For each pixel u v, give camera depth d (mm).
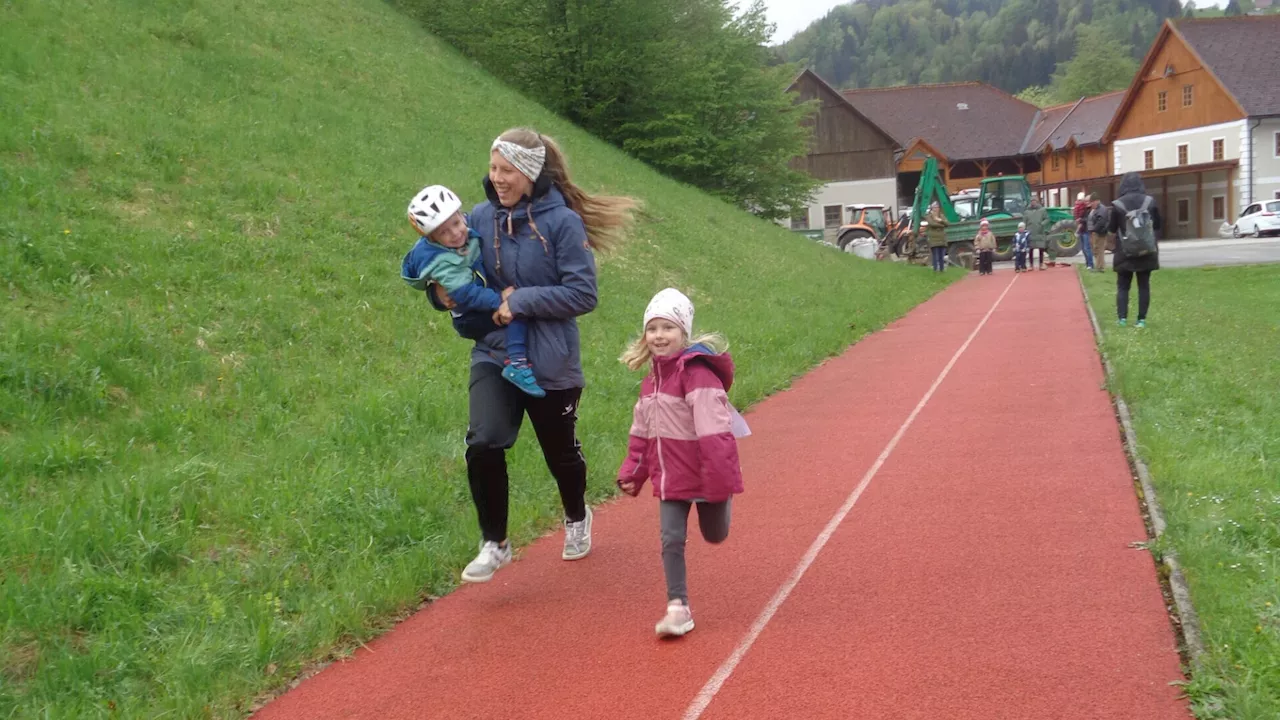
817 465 7559
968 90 78062
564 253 5020
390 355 9695
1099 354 11602
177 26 17438
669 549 4598
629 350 4715
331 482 6352
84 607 4664
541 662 4457
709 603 4988
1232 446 7066
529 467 7105
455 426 7969
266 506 5945
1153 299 18906
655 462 4598
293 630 4727
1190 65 60812
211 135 13523
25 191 9781
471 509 6434
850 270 24688
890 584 5059
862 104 76438
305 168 13938
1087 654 4113
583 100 33625
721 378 4641
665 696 4043
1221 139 59500
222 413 7535
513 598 5254
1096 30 129625
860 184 65188
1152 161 64312
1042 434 7949
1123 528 5617
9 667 4266
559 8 33062
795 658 4285
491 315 5062
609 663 4391
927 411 9172
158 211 10812
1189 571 4766
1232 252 36094
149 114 13273
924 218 34625
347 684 4395
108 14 16375
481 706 4102
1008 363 11422
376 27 25422
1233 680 3703
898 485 6852
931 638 4379
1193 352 11367
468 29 32219
